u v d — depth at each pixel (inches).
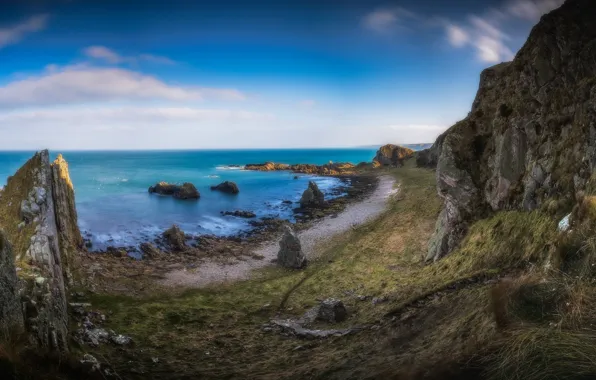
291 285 984.3
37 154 1051.9
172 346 601.6
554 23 787.4
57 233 997.2
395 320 542.3
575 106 687.1
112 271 1046.4
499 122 884.6
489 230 784.3
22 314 416.2
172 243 1434.5
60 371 335.0
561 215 585.3
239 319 752.3
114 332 645.3
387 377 315.3
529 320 295.9
